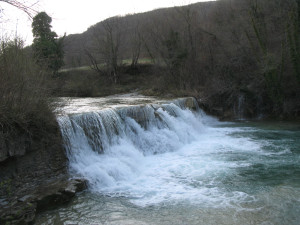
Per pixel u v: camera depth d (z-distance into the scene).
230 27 25.53
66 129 8.95
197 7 35.38
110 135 10.77
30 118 7.72
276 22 22.02
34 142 7.77
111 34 36.41
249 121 19.48
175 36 27.66
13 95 7.38
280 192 7.30
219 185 7.94
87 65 39.25
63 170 8.35
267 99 20.47
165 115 14.14
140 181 8.58
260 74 20.36
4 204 6.37
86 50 36.66
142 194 7.53
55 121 8.68
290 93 19.39
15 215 5.87
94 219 6.21
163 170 9.54
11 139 7.07
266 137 14.05
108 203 6.98
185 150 12.24
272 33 22.11
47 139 8.11
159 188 7.93
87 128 9.89
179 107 17.98
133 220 6.14
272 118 19.80
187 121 15.73
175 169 9.58
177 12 32.41
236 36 24.36
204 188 7.77
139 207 6.75
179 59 26.61
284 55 18.98
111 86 32.44
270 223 5.80
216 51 26.17
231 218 6.05
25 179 7.28
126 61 41.22
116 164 9.16
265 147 12.09
